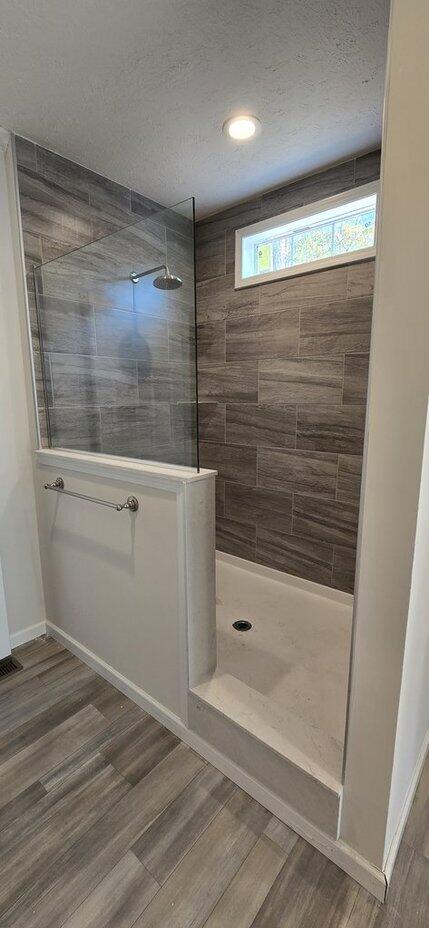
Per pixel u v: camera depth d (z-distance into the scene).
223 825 1.21
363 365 2.06
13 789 1.32
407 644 0.91
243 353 2.54
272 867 1.10
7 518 1.99
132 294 1.74
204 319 2.72
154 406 1.64
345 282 2.05
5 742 1.49
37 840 1.17
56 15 1.21
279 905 1.02
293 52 1.35
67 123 1.68
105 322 1.77
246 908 1.01
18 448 1.99
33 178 1.81
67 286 1.87
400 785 1.11
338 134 1.78
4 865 1.11
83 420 1.90
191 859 1.12
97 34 1.28
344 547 2.29
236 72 1.43
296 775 1.15
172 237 1.60
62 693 1.74
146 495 1.44
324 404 2.23
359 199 1.96
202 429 2.86
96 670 1.88
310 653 1.88
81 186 2.00
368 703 0.96
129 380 1.73
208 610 1.45
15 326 1.90
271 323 2.38
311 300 2.19
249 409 2.57
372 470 0.86
